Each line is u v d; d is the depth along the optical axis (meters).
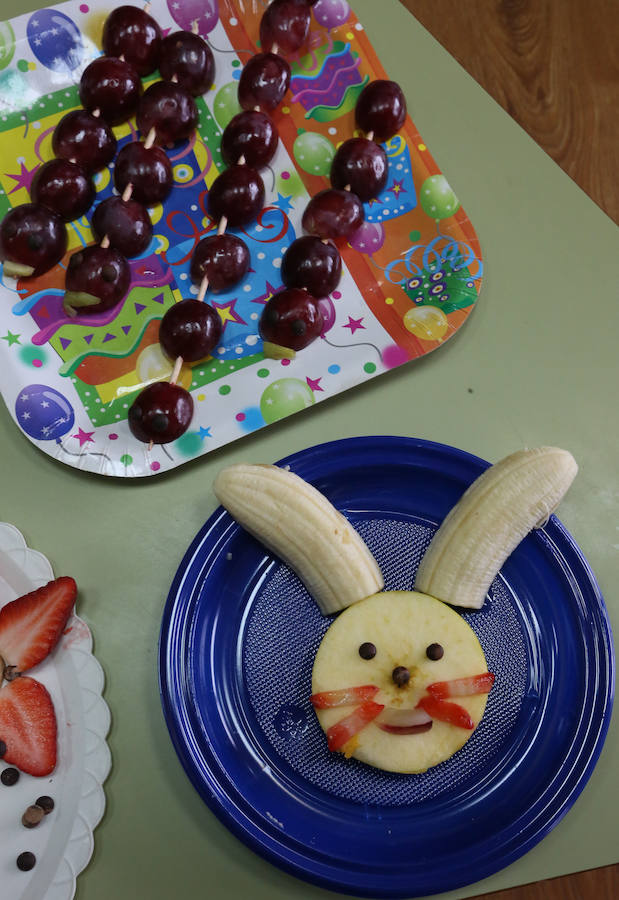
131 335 0.44
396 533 0.42
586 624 0.40
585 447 0.44
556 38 0.52
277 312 0.42
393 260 0.45
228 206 0.43
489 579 0.40
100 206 0.43
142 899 0.38
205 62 0.45
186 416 0.41
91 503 0.42
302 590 0.41
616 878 0.40
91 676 0.39
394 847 0.38
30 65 0.46
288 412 0.42
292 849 0.37
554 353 0.45
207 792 0.37
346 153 0.44
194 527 0.42
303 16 0.46
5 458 0.43
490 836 0.37
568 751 0.38
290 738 0.39
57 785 0.38
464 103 0.49
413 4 0.52
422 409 0.44
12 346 0.43
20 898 0.37
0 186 0.45
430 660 0.38
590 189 0.49
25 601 0.39
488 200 0.47
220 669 0.40
